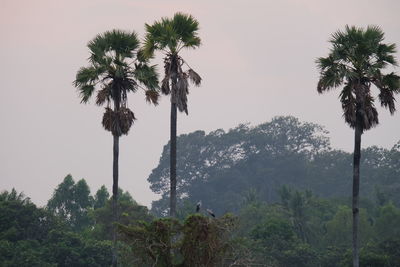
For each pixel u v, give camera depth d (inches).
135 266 3395.7
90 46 4579.2
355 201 4158.5
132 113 4559.5
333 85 4165.8
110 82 4544.8
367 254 7647.6
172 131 4215.1
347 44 4165.8
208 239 3255.4
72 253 7539.4
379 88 4148.6
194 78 4239.7
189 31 4269.2
